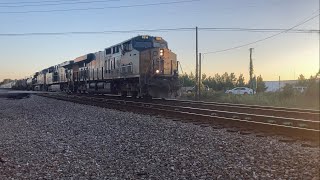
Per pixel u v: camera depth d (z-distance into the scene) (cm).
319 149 1022
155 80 2862
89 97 3806
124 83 3272
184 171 816
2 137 1421
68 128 1631
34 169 880
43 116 2223
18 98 4631
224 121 1636
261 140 1168
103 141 1248
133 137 1300
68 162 946
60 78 5878
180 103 2825
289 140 1150
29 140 1318
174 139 1237
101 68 3788
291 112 2072
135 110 2298
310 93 3416
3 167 902
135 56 2931
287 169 812
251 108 2334
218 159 921
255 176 761
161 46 3038
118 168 869
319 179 739
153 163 902
